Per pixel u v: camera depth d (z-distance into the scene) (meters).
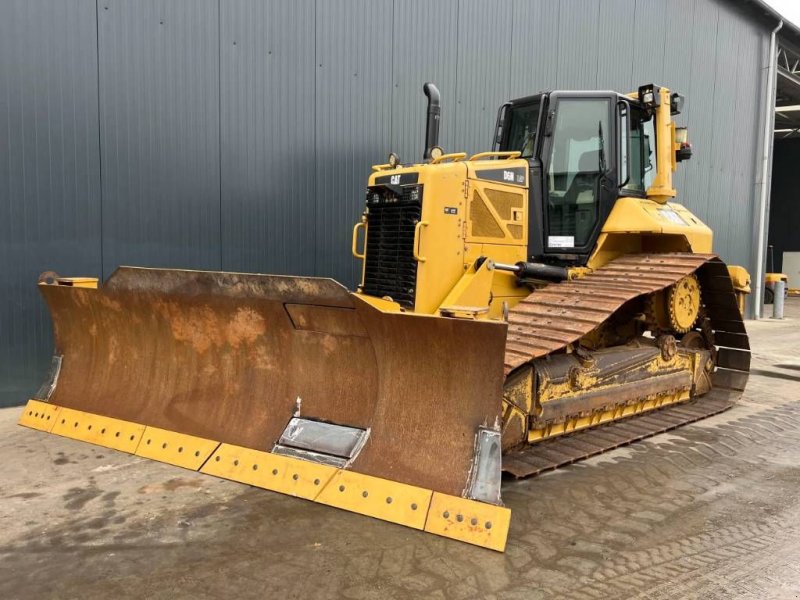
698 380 6.32
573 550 3.20
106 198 6.16
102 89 6.06
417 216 4.85
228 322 4.24
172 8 6.40
